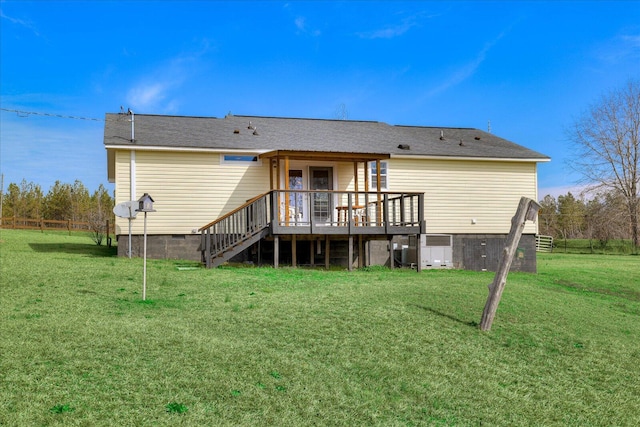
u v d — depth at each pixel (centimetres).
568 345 870
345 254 1838
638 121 4466
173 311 907
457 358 762
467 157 2014
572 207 6975
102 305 913
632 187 4459
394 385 657
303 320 884
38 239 2508
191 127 1956
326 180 1889
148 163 1741
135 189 1728
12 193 5553
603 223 4494
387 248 1939
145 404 534
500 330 909
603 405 657
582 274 2114
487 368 738
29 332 718
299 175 1864
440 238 1895
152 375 603
